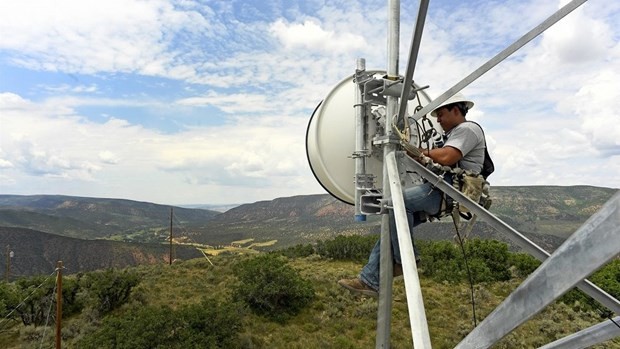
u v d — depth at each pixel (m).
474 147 2.85
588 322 17.72
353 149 3.44
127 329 14.69
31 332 18.31
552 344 2.35
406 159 2.79
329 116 3.48
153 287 25.17
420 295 1.99
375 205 2.93
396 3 2.95
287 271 20.97
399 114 2.64
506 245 28.73
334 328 17.47
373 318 18.39
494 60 2.37
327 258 32.56
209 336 14.84
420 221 3.12
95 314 20.22
